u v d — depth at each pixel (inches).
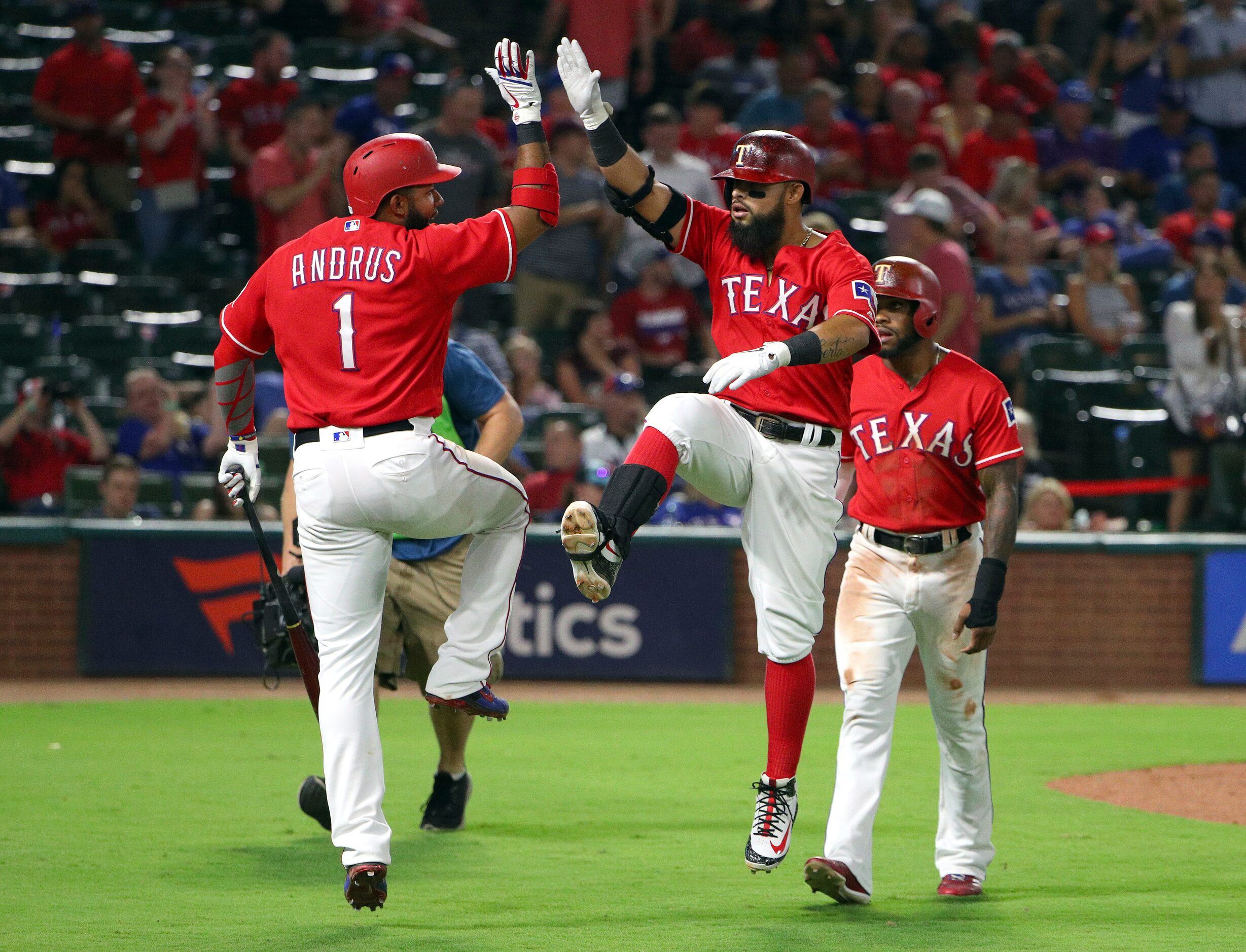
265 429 1578.5
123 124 2086.6
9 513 1609.3
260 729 1221.1
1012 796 970.7
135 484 1556.3
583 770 1048.8
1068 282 2006.6
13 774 991.0
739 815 879.7
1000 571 645.3
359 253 593.6
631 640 1569.9
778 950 565.6
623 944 572.7
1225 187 2372.0
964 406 653.9
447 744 819.4
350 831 574.9
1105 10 2755.9
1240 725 1338.6
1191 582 1632.6
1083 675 1619.1
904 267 657.0
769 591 641.6
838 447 649.0
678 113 2308.1
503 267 601.3
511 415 802.8
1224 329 1736.0
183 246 2053.4
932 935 593.9
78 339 1892.2
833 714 1381.6
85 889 667.4
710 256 661.3
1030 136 2288.4
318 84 2245.3
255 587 1540.4
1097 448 1852.9
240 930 592.7
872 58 2503.7
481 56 2450.8
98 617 1530.5
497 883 691.4
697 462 616.1
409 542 784.3
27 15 2425.0
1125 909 648.4
